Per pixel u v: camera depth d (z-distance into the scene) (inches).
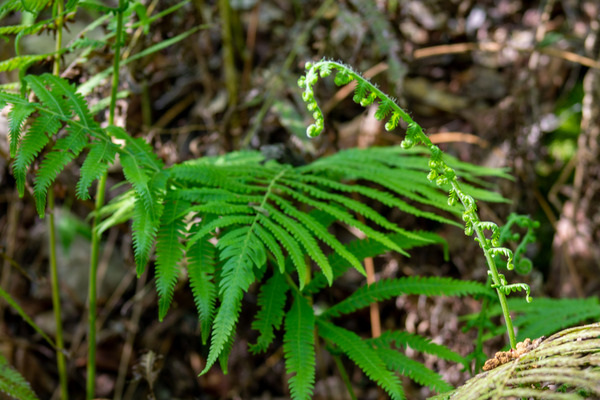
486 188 99.9
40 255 108.0
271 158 73.4
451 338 90.0
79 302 107.3
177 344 107.2
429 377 46.8
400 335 51.3
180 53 98.6
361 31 91.9
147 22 62.3
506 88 113.7
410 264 98.6
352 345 48.8
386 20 91.1
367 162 63.7
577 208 104.3
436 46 117.6
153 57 80.7
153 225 44.4
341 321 108.7
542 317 62.9
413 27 116.9
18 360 99.3
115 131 50.9
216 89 108.7
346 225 102.7
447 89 117.0
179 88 114.1
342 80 39.4
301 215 48.7
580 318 60.6
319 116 39.4
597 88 99.2
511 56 116.0
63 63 65.4
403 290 53.5
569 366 36.4
